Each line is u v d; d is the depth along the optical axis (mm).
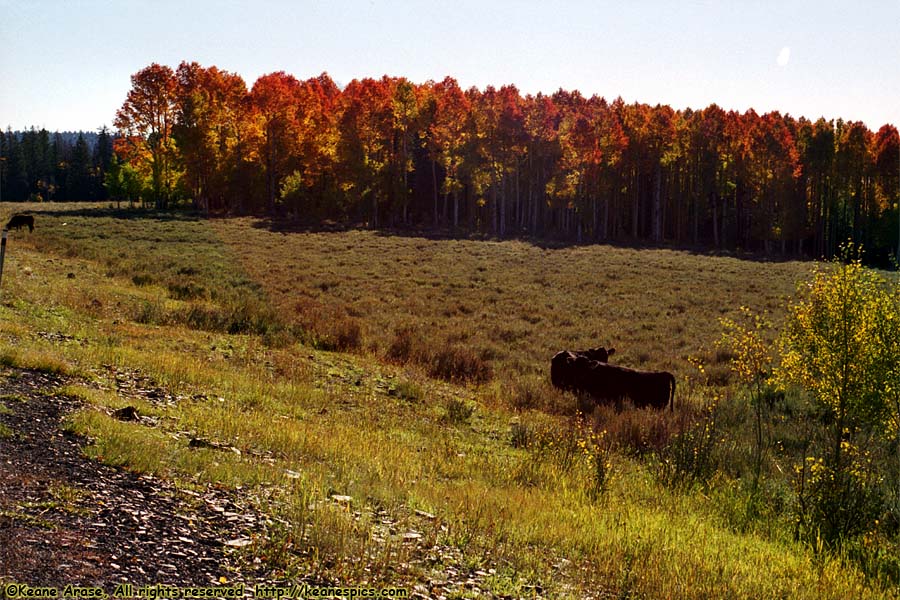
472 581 6324
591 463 11836
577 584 6633
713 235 98875
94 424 8945
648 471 12289
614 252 65312
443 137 84375
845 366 10203
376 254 53938
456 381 19719
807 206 93125
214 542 6188
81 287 24672
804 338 10719
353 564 6125
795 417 15898
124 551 5648
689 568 7172
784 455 13203
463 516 8297
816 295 10711
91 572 5156
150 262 38812
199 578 5418
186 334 19734
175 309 23891
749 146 89250
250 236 59250
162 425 10234
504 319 31531
